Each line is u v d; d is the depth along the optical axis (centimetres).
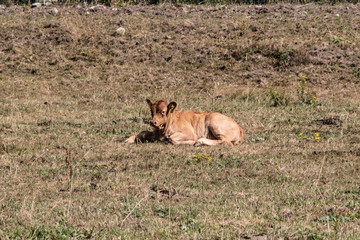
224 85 4222
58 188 1698
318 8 5722
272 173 1914
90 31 5072
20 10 5794
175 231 1291
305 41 4875
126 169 1967
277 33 5034
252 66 4572
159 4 6162
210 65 4581
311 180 1827
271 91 3678
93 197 1591
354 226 1350
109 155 2197
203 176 1858
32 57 4684
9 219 1369
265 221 1384
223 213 1440
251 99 3816
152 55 4738
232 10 5681
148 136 2553
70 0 6291
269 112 3341
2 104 3541
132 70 4503
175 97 3881
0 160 2095
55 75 4416
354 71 4459
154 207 1490
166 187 1705
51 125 2917
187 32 5119
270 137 2652
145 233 1284
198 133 2528
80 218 1391
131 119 3144
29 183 1758
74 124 2967
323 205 1510
